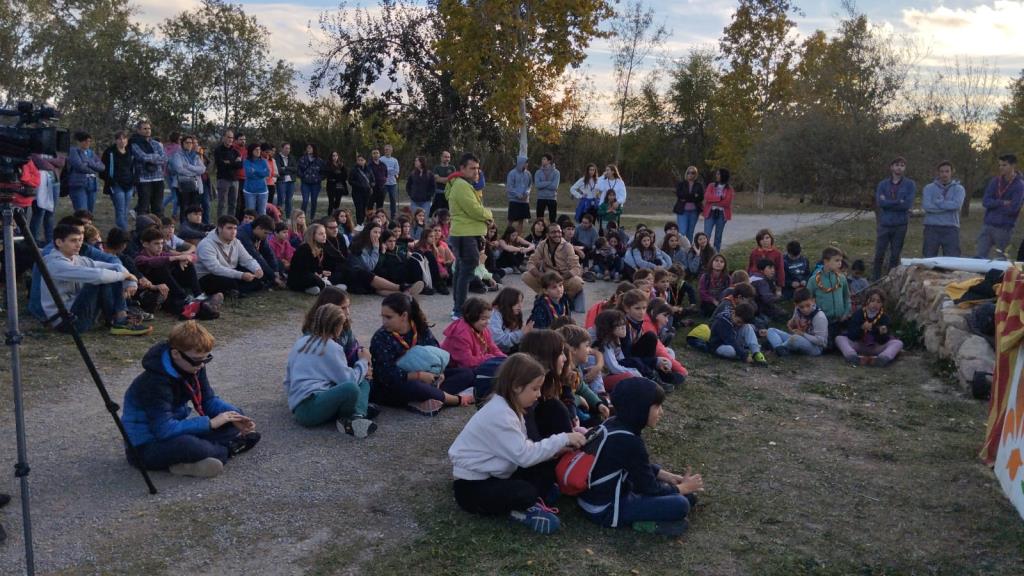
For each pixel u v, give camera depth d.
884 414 6.99
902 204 11.79
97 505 4.52
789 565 4.19
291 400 5.86
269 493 4.79
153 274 8.81
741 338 8.80
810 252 16.44
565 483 4.55
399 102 29.06
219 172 15.15
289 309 9.87
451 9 23.62
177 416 5.05
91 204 13.15
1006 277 5.61
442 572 3.96
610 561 4.13
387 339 6.26
